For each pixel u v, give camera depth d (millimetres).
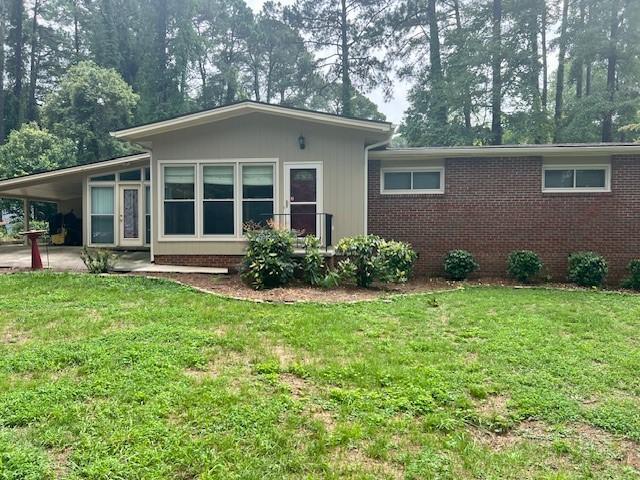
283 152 10359
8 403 3307
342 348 4895
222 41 36312
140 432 2924
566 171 10820
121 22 31422
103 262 9766
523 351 4859
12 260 11359
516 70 22484
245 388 3721
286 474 2545
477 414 3365
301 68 31406
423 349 4906
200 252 10516
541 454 2846
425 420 3240
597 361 4605
